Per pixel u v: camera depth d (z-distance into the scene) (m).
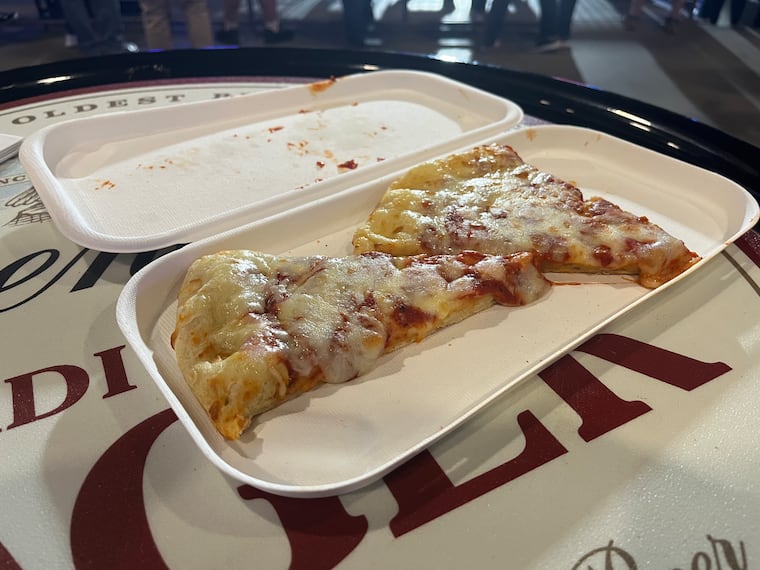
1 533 0.16
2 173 0.34
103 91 0.45
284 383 0.19
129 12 1.16
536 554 0.16
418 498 0.17
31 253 0.27
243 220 0.27
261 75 0.48
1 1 1.24
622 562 0.15
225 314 0.21
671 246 0.25
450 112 0.41
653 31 0.99
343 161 0.34
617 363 0.22
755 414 0.20
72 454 0.18
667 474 0.18
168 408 0.19
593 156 0.34
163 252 0.27
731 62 0.83
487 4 1.17
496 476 0.18
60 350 0.22
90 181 0.31
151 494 0.17
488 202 0.28
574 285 0.25
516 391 0.20
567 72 0.82
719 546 0.16
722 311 0.24
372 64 0.49
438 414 0.20
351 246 0.27
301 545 0.16
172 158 0.34
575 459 0.18
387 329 0.21
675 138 0.37
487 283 0.23
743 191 0.28
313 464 0.18
